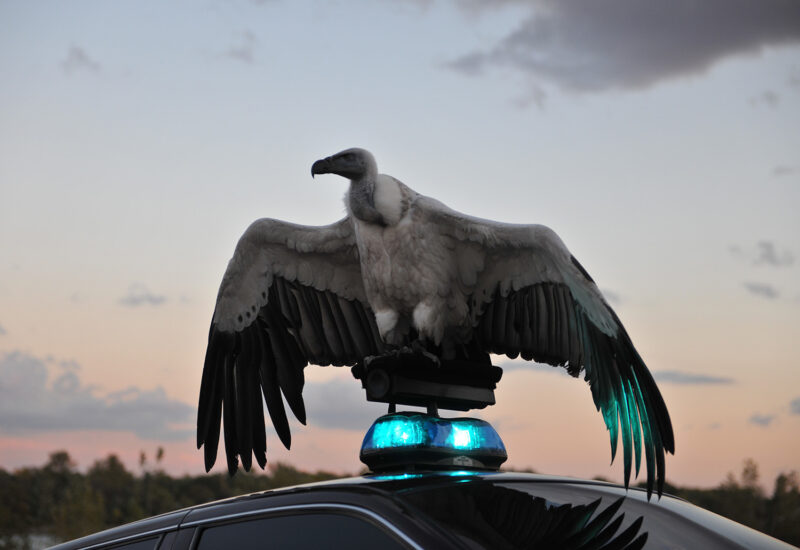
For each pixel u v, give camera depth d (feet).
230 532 11.04
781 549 10.79
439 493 10.49
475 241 13.32
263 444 14.29
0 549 60.95
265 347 14.42
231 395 14.30
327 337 14.39
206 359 14.34
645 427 12.07
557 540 10.24
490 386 12.83
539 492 10.76
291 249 14.29
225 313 14.38
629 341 12.32
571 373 12.95
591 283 12.68
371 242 13.65
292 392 14.38
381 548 10.20
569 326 12.96
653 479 11.88
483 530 10.13
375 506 10.36
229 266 14.35
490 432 11.65
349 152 13.89
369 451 11.48
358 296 14.29
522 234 13.05
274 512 10.85
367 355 14.29
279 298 14.44
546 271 13.07
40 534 65.62
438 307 13.53
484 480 10.82
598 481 11.44
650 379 12.10
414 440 11.32
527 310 13.24
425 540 10.01
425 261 13.52
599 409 12.41
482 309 13.48
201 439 14.28
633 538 10.52
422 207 13.52
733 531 10.94
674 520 10.87
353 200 13.78
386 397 12.24
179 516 11.46
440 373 12.44
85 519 63.10
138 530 11.63
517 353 13.32
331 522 10.53
